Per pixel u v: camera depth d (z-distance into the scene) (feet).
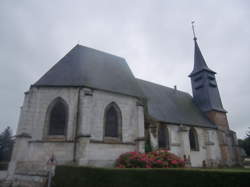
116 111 54.70
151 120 63.21
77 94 49.52
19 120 52.44
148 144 58.59
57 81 51.21
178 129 75.51
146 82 94.84
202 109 102.17
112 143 49.93
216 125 93.71
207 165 80.12
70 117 47.14
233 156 93.56
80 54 64.18
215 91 106.73
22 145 43.19
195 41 122.42
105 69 64.34
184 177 27.35
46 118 47.34
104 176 32.22
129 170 31.12
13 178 41.04
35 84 49.60
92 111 49.42
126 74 69.82
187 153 71.67
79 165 38.81
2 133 173.68
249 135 160.76
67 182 36.58
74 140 45.14
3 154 163.02
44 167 42.86
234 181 24.02
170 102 90.63
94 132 48.11
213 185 25.14
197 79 110.32
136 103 58.34
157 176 29.09
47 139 45.62
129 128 54.44
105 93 53.72
